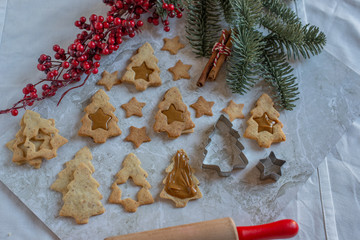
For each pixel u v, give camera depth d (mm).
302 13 593
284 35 523
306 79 559
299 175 516
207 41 546
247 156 521
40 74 544
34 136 501
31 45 557
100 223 480
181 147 519
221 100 545
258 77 557
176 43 568
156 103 539
